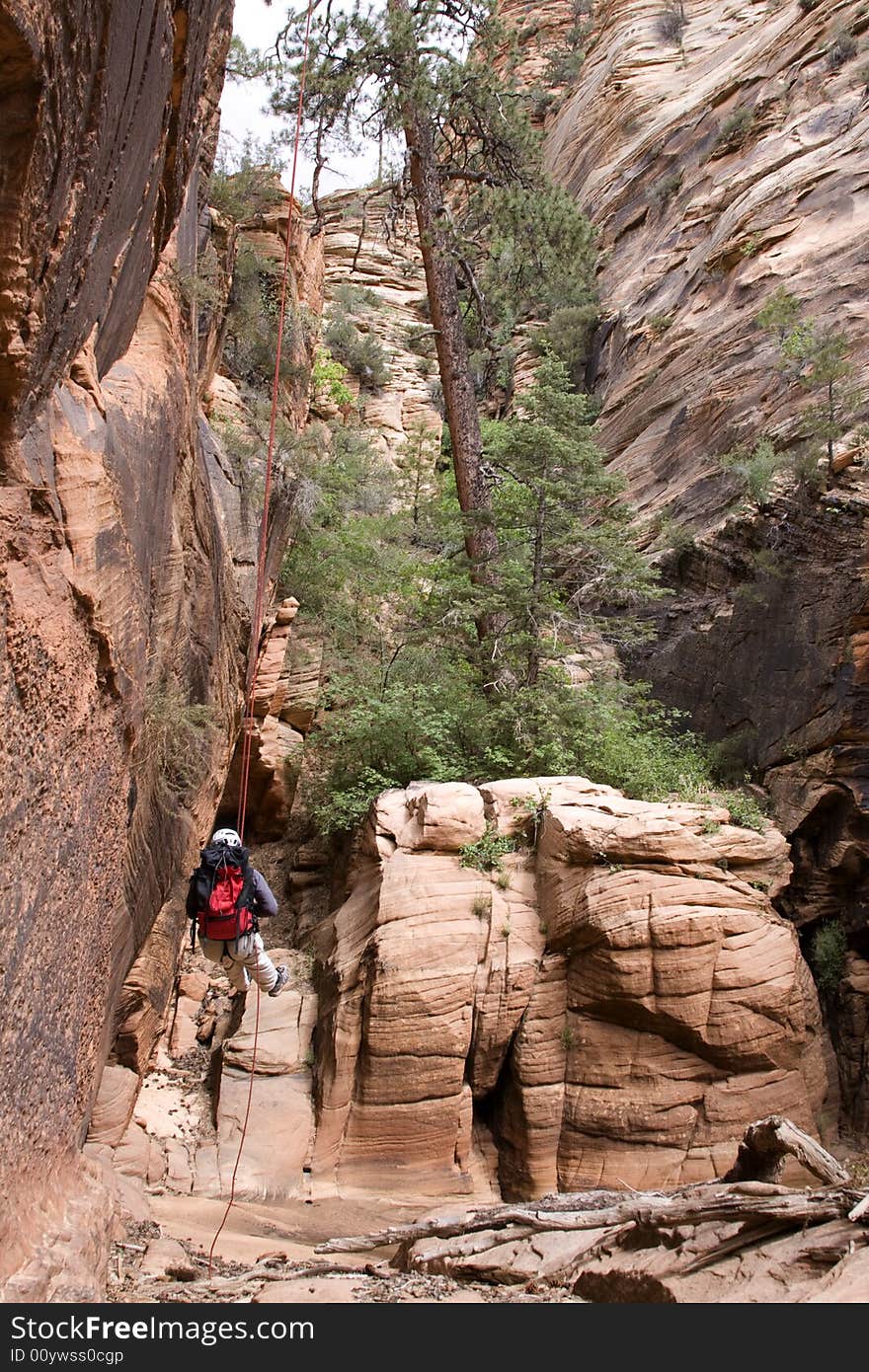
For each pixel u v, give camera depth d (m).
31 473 4.74
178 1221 9.15
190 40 5.63
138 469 6.68
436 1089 11.82
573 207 18.55
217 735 10.89
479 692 17.50
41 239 4.00
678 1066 12.06
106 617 5.61
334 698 18.64
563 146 44.03
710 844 12.98
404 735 16.38
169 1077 12.88
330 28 16.64
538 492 17.61
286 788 17.92
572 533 17.47
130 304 6.55
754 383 20.88
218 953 6.75
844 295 20.22
